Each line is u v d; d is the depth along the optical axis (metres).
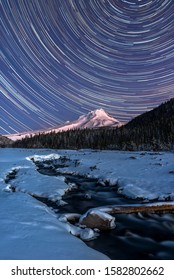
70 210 13.00
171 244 9.02
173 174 21.06
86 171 25.50
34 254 6.56
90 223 10.06
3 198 12.89
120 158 35.78
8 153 52.00
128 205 12.42
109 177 21.47
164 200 14.70
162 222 11.26
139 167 25.91
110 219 10.17
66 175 24.98
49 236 7.92
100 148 79.31
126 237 9.45
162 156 35.16
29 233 8.05
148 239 9.36
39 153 52.19
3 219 9.35
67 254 6.74
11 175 22.86
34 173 23.02
